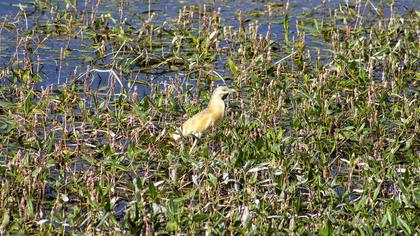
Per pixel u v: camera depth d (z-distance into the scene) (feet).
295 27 70.13
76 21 67.62
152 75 57.72
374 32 63.87
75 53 61.31
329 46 65.16
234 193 38.04
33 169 40.78
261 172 40.68
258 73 57.47
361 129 45.73
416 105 50.98
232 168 39.11
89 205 37.60
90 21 68.28
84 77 56.44
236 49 63.26
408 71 59.06
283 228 35.60
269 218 36.52
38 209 38.04
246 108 50.70
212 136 43.50
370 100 49.78
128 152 40.70
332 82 54.90
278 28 69.51
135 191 36.81
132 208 35.73
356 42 60.85
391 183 41.70
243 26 63.93
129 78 56.80
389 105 52.21
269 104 49.44
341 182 41.24
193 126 44.50
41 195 38.99
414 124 48.29
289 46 63.72
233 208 36.65
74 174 40.37
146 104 48.47
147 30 65.92
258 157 40.78
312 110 48.01
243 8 75.10
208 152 42.68
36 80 53.88
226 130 45.16
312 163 42.86
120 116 46.78
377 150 44.55
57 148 42.39
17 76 53.31
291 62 60.75
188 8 73.87
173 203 35.06
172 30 65.77
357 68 57.21
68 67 58.29
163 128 45.93
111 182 39.65
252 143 41.88
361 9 75.92
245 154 40.42
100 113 48.88
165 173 41.78
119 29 64.69
